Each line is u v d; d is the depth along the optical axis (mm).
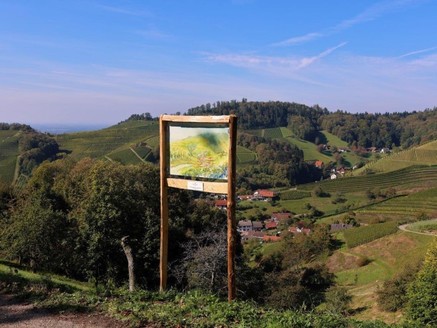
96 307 7133
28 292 8117
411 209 78812
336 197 101000
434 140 142500
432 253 29141
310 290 38656
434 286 23969
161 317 6469
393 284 31750
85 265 21859
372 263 48188
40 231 20703
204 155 7129
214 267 17391
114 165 32094
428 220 63719
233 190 6859
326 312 7555
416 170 113875
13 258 23297
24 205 25406
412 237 51250
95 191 22656
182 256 22938
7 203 34000
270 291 25578
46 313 6938
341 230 66688
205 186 7160
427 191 88125
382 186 106062
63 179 33219
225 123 6785
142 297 7762
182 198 30609
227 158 6840
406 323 8289
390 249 50344
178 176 7598
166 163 7750
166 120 7562
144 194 27047
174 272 20672
